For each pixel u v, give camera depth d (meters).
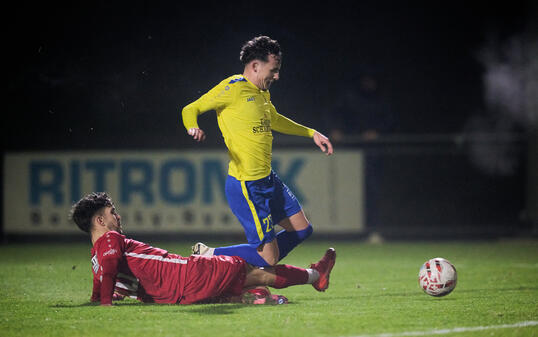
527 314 15.06
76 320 14.39
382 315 14.84
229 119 16.98
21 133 43.09
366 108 44.34
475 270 25.98
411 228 42.56
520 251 35.66
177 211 41.91
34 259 31.52
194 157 41.94
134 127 41.59
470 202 42.78
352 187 42.28
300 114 53.84
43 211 42.47
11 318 14.77
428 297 18.23
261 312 15.20
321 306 16.31
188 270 16.36
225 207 41.78
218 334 12.73
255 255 17.02
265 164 17.19
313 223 42.06
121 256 16.17
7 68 44.28
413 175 42.53
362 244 41.84
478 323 13.88
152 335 12.72
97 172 42.16
